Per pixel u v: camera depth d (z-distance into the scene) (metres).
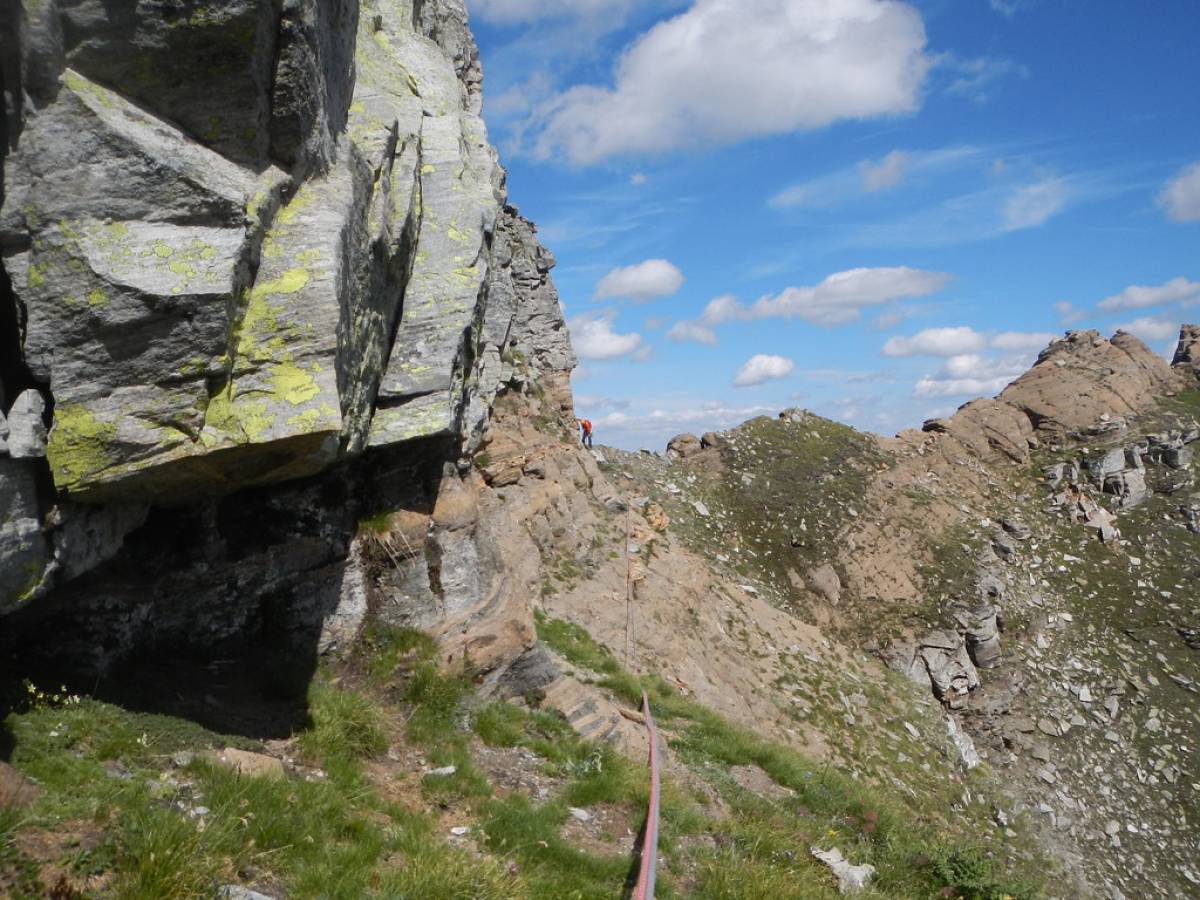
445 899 6.98
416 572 11.91
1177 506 58.75
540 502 24.39
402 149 12.20
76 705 7.64
